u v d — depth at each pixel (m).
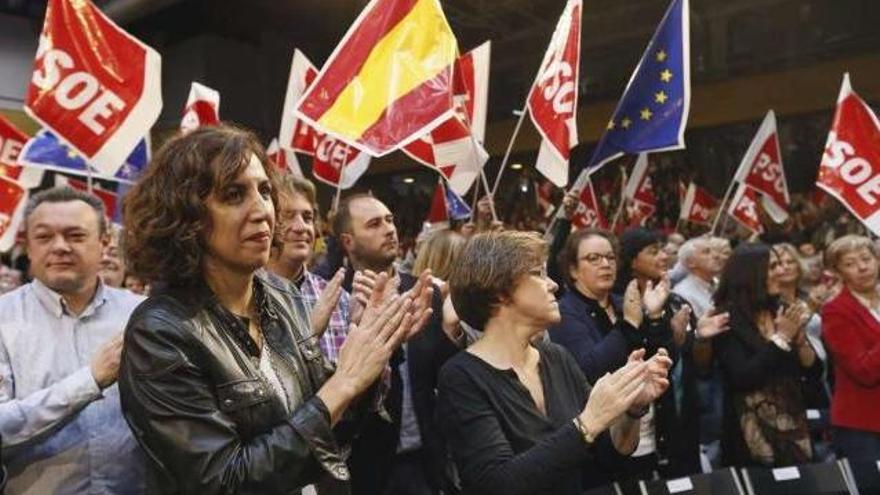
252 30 17.22
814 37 14.06
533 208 17.09
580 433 1.81
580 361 2.92
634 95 4.02
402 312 1.51
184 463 1.33
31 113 3.34
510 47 17.33
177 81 16.64
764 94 14.71
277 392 1.50
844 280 3.64
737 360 3.46
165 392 1.36
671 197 15.61
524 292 2.09
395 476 3.20
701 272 4.58
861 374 3.47
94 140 3.40
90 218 2.12
